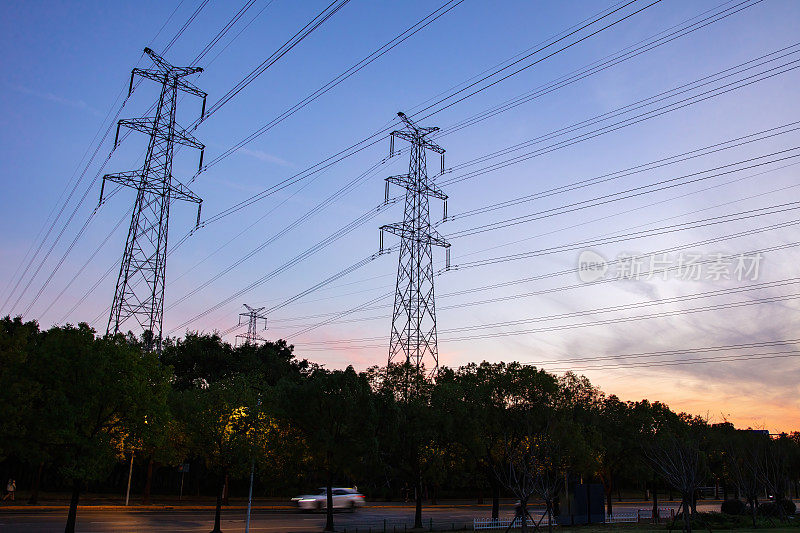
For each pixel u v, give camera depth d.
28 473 63.12
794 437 78.12
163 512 46.53
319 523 42.16
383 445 37.00
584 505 41.78
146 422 27.98
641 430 52.50
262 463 32.88
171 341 72.94
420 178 60.25
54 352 26.38
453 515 52.75
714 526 37.75
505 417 42.22
